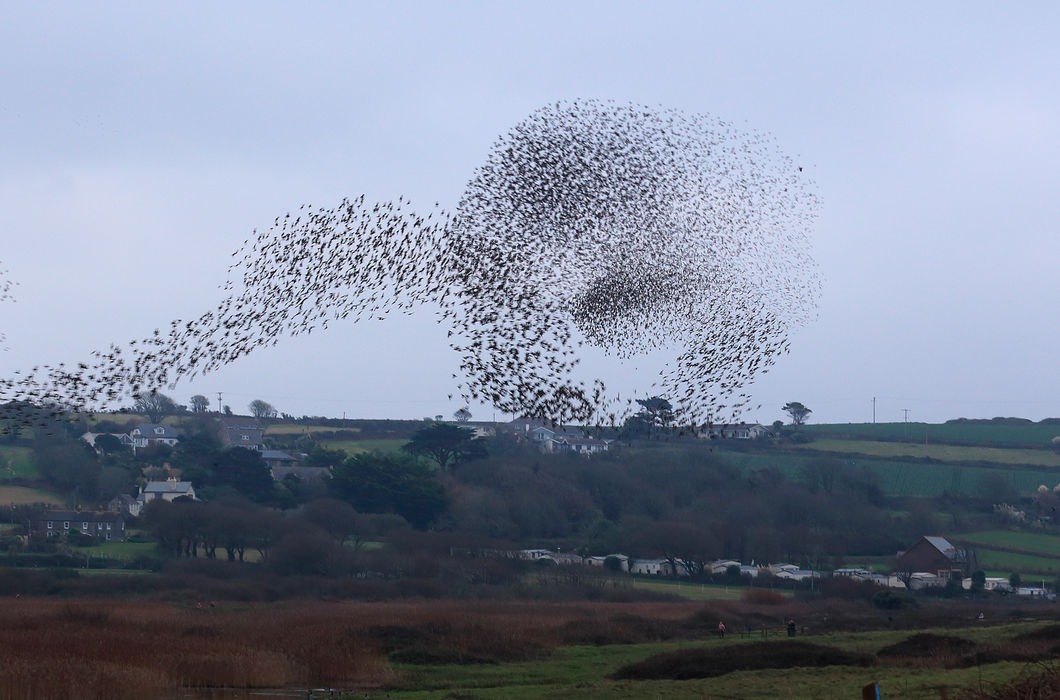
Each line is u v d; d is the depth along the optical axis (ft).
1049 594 305.12
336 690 122.01
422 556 298.76
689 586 314.96
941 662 132.77
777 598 275.18
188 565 282.36
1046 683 77.15
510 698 114.42
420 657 147.13
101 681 111.14
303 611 207.00
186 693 117.29
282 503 376.68
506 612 223.92
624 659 154.51
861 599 285.23
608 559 328.49
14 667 112.37
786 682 120.26
